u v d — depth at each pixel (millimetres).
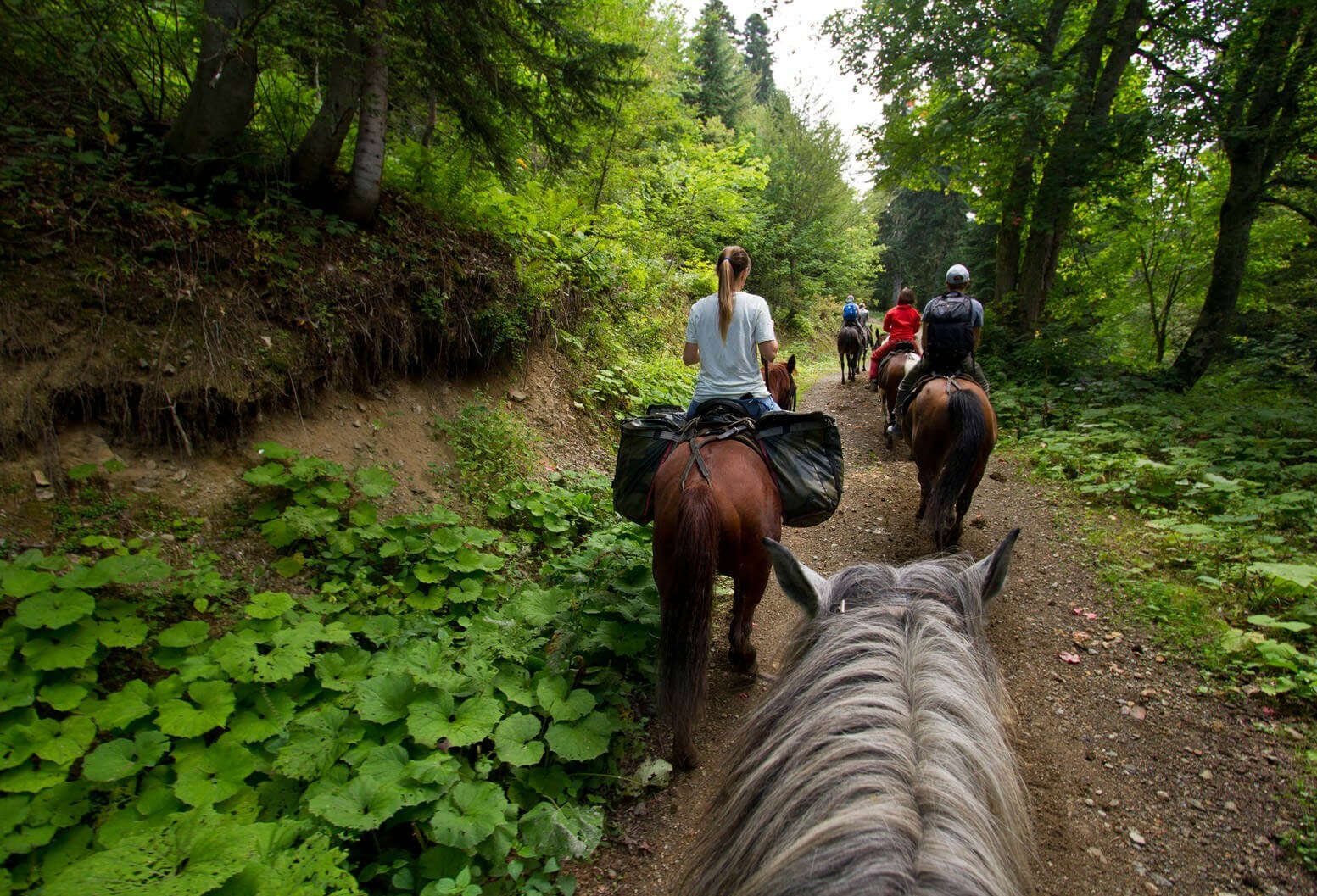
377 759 2371
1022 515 5602
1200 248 12938
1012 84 10047
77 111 3973
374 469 3887
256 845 1942
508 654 2988
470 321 5227
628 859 2445
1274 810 2631
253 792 2246
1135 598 4137
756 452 3117
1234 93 9000
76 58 3820
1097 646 3762
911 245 43625
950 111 10875
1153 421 7383
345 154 5422
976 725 1179
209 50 3742
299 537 3551
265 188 4348
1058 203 10523
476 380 5488
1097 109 10328
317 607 3133
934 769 1042
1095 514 5453
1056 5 10469
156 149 4016
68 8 3809
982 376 5105
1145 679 3457
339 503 3799
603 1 7586
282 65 3887
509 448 5031
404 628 3199
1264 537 4492
